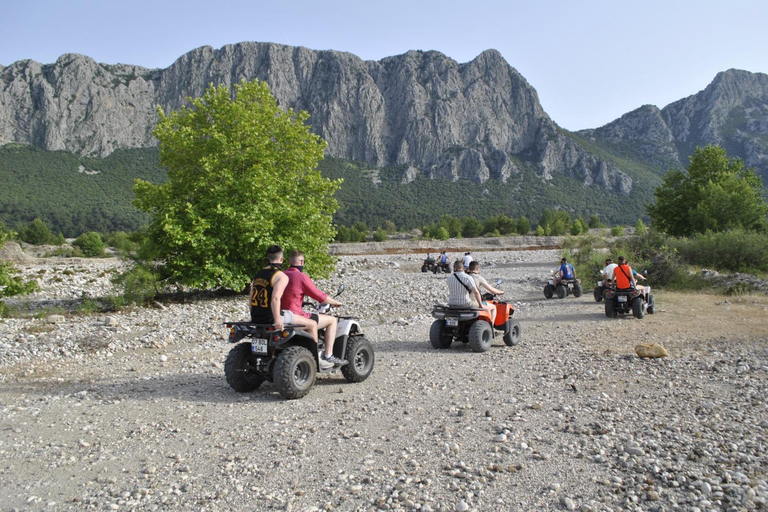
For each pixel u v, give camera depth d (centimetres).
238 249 1825
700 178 3862
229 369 709
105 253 5791
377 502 391
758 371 770
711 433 517
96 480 445
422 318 1470
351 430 555
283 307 694
